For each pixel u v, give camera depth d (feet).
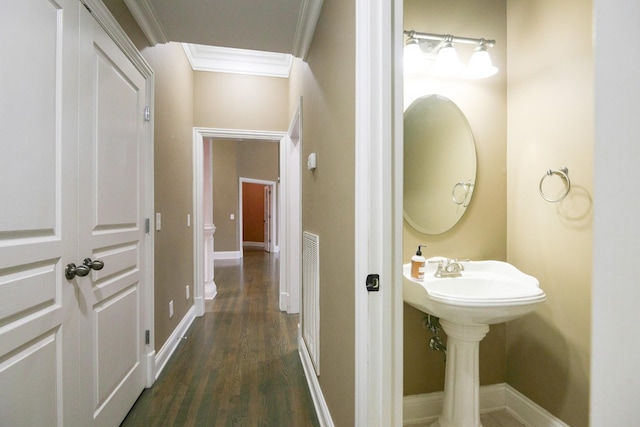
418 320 5.32
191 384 6.34
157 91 6.87
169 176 7.74
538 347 5.06
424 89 5.34
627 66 1.14
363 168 3.07
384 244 3.01
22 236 3.05
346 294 3.84
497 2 5.52
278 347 8.13
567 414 4.62
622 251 1.17
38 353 3.25
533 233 5.15
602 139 1.22
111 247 4.79
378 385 3.05
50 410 3.42
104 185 4.56
